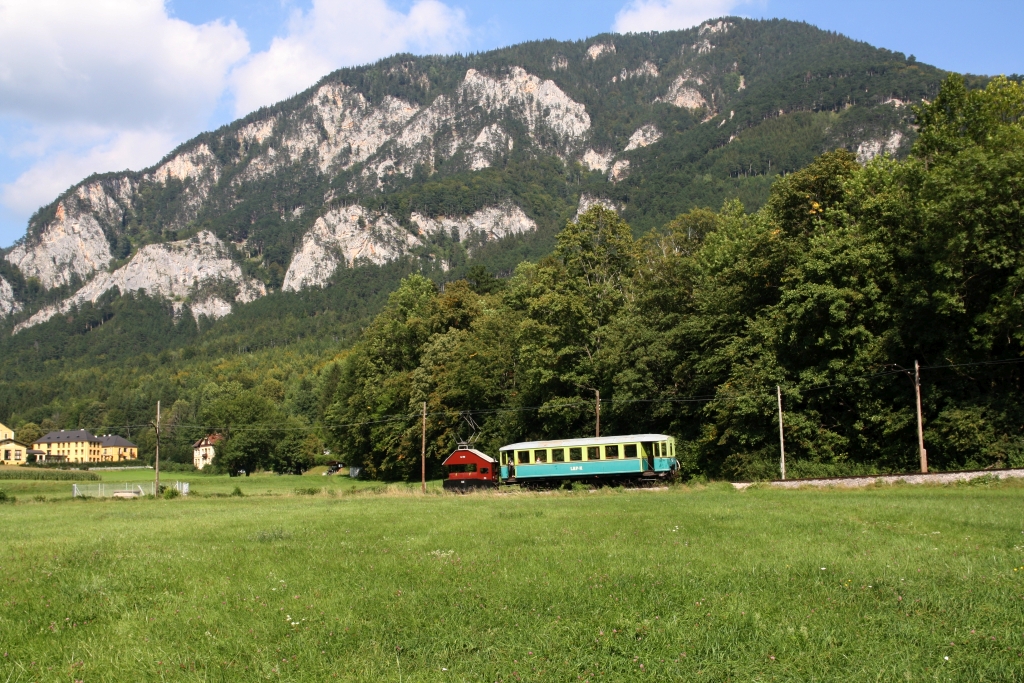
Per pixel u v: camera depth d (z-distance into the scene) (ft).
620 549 60.64
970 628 36.11
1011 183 129.29
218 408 495.41
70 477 360.07
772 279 178.81
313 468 440.45
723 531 70.79
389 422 276.21
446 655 34.71
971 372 141.38
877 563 51.08
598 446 181.78
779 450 164.66
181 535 79.97
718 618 38.99
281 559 59.82
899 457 148.46
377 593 46.16
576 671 32.55
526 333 219.20
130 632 39.32
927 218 136.26
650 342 192.54
